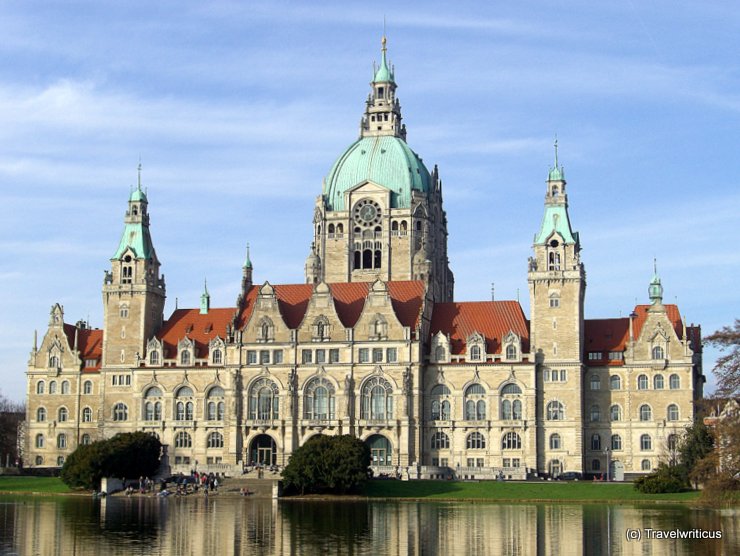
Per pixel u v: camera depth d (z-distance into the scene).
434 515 163.62
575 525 149.75
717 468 118.50
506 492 196.38
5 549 128.00
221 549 128.88
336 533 142.38
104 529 145.38
